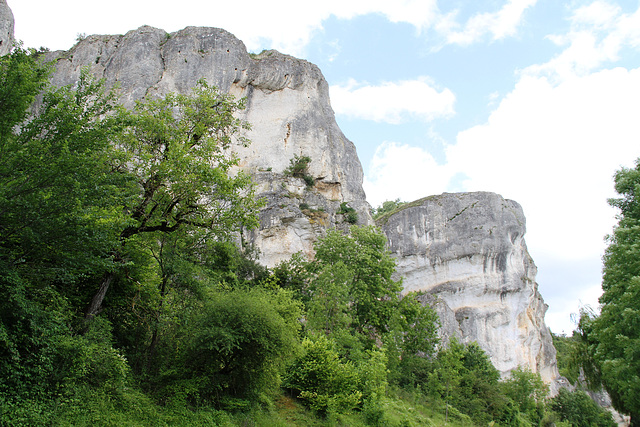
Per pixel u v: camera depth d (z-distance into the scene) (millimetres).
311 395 20438
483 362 45688
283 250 49281
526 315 65625
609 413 45625
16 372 12000
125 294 18000
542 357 67188
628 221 22734
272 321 17953
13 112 13172
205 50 62156
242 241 47375
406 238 67188
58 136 14039
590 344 27328
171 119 19203
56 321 13602
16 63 13531
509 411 35438
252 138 62688
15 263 13195
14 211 12562
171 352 18078
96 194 14086
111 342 16391
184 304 18281
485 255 65938
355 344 26453
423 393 32719
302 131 64438
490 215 67938
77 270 14461
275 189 53500
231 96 20312
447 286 64625
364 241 36688
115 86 16609
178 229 18281
